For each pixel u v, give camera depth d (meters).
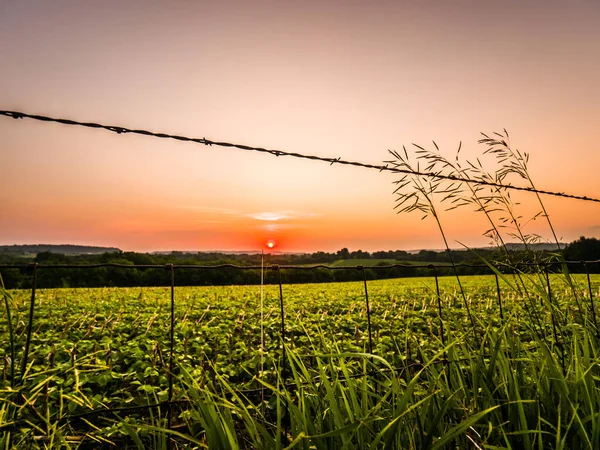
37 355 6.28
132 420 2.76
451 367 2.12
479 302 11.27
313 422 1.74
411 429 1.70
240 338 8.35
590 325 2.47
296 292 21.66
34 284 1.93
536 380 1.89
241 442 2.12
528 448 1.56
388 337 7.46
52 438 1.74
